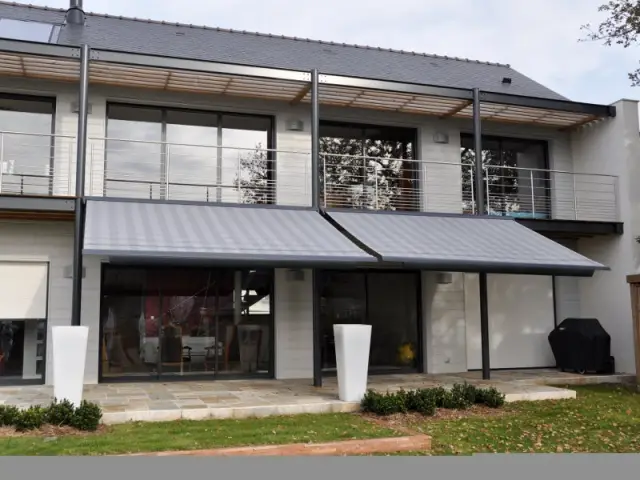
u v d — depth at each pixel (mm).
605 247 18797
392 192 18297
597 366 17391
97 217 12797
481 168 16734
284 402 12055
